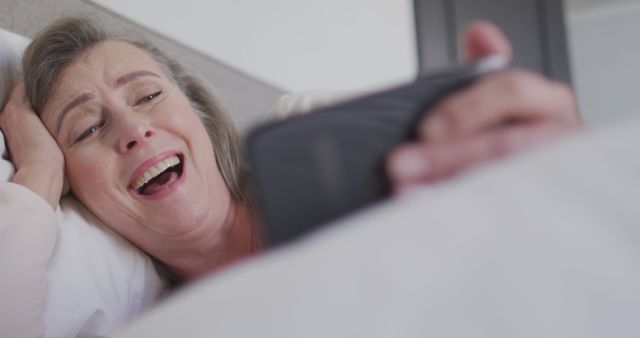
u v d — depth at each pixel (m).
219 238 0.82
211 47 1.17
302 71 1.51
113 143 0.72
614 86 2.96
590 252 0.15
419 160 0.22
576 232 0.16
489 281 0.15
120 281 0.70
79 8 0.86
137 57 0.78
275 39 1.40
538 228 0.16
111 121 0.72
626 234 0.15
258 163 0.27
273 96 1.38
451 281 0.16
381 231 0.17
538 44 2.15
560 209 0.16
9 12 0.76
